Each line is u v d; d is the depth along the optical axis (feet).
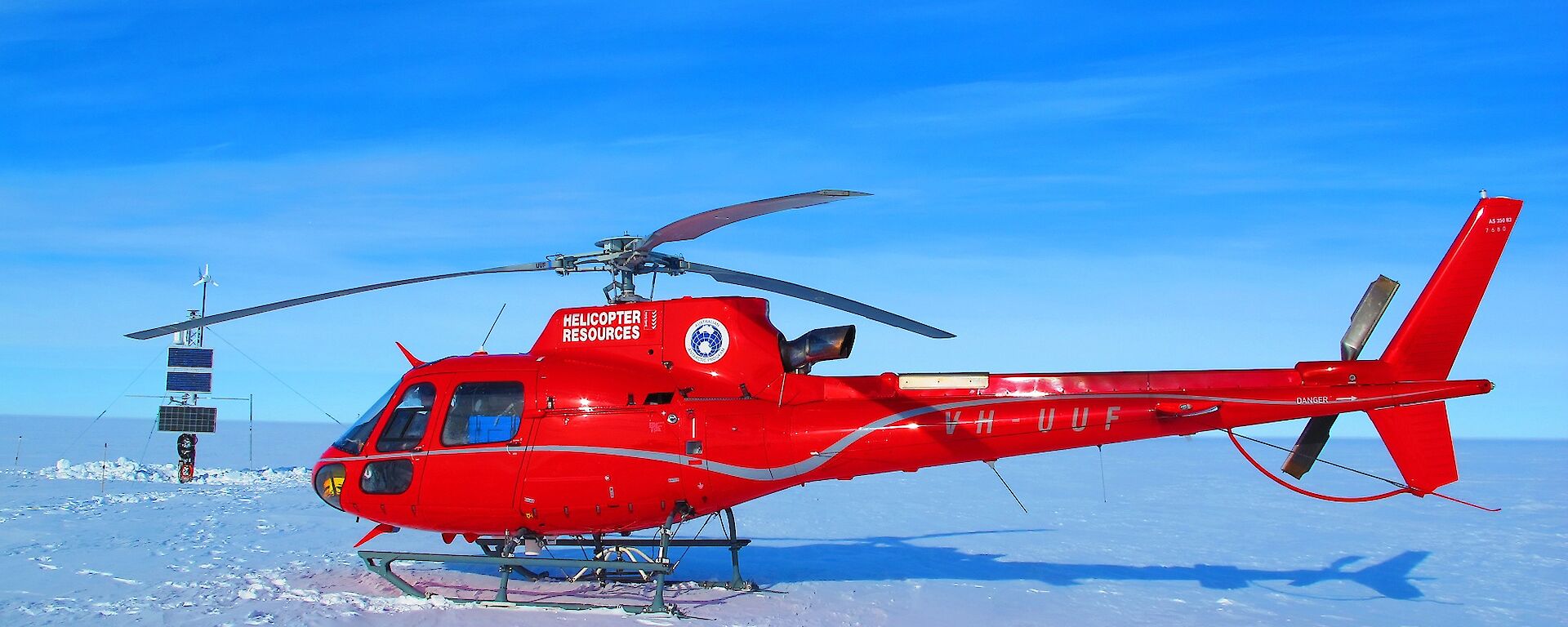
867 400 29.50
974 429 28.60
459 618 28.94
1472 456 210.79
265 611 29.14
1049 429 28.35
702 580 36.91
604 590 33.55
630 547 37.83
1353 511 71.77
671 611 29.84
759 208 22.80
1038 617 32.12
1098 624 31.55
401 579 31.65
